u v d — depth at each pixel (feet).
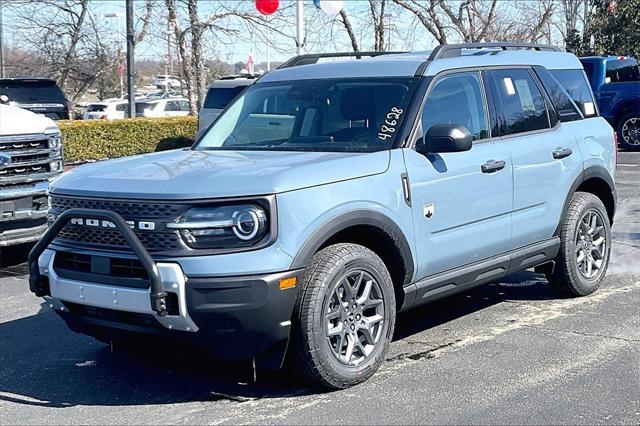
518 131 21.52
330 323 16.56
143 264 15.14
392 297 17.65
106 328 16.72
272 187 15.61
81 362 19.48
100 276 16.19
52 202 17.47
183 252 15.31
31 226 29.58
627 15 87.92
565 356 18.84
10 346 20.89
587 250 23.75
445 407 15.98
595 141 24.06
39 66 79.51
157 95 116.16
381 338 17.47
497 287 25.55
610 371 17.79
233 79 58.03
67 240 16.87
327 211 16.26
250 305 15.23
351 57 24.00
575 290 23.52
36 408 16.69
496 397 16.44
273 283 15.34
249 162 17.22
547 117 22.67
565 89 24.02
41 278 17.20
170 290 15.21
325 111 19.84
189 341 15.69
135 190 15.87
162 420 15.81
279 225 15.56
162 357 19.43
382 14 65.77
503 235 20.59
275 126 20.30
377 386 17.17
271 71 22.54
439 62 20.08
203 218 15.33
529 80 22.58
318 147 18.92
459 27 65.87
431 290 18.84
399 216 17.69
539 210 21.81
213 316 15.20
